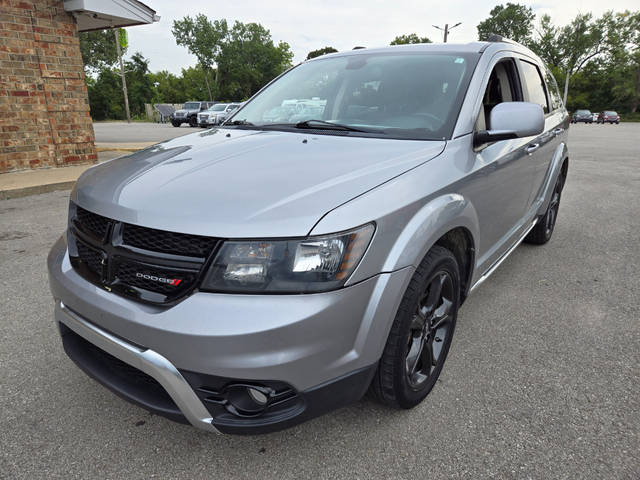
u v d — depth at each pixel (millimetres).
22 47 7637
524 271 3852
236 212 1563
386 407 2113
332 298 1543
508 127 2256
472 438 1941
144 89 64062
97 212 1791
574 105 73938
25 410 2104
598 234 4969
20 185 6688
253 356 1484
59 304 1964
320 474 1762
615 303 3248
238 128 2748
